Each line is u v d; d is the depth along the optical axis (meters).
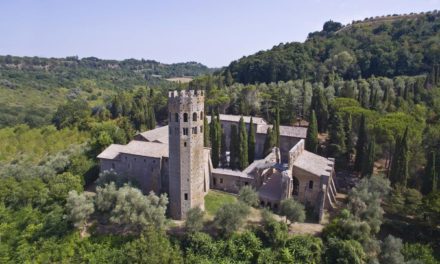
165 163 78.00
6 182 86.81
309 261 58.94
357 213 67.62
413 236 67.94
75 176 82.94
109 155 85.69
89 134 136.50
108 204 69.69
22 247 68.06
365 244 61.12
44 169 93.69
